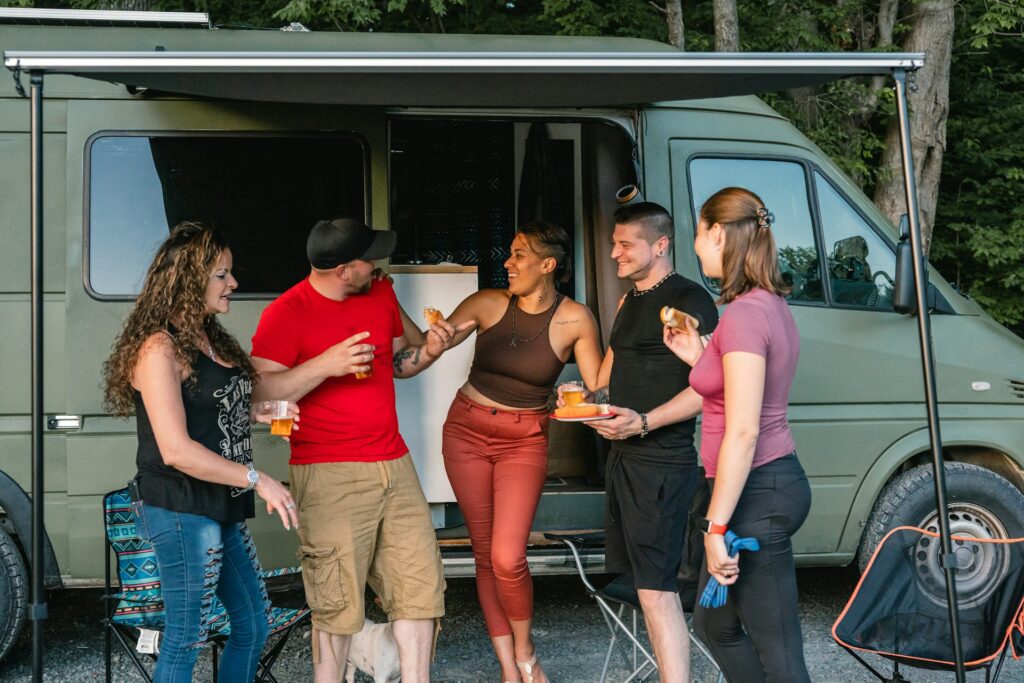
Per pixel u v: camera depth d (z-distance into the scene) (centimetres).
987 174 1045
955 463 489
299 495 365
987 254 961
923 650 352
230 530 336
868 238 495
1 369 428
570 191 553
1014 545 352
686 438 370
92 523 429
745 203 307
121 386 316
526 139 549
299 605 413
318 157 449
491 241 548
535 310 405
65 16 440
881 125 979
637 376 373
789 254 487
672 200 479
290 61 322
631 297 385
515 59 325
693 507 383
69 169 431
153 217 437
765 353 296
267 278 445
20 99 432
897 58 336
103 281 431
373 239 365
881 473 484
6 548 427
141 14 448
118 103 436
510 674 406
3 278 430
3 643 431
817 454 480
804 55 333
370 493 362
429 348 391
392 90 400
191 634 320
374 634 396
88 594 555
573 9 923
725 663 322
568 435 525
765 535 301
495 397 404
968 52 988
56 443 428
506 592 395
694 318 346
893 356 486
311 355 363
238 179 444
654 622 365
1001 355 499
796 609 306
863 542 493
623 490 370
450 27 930
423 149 544
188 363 312
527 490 400
